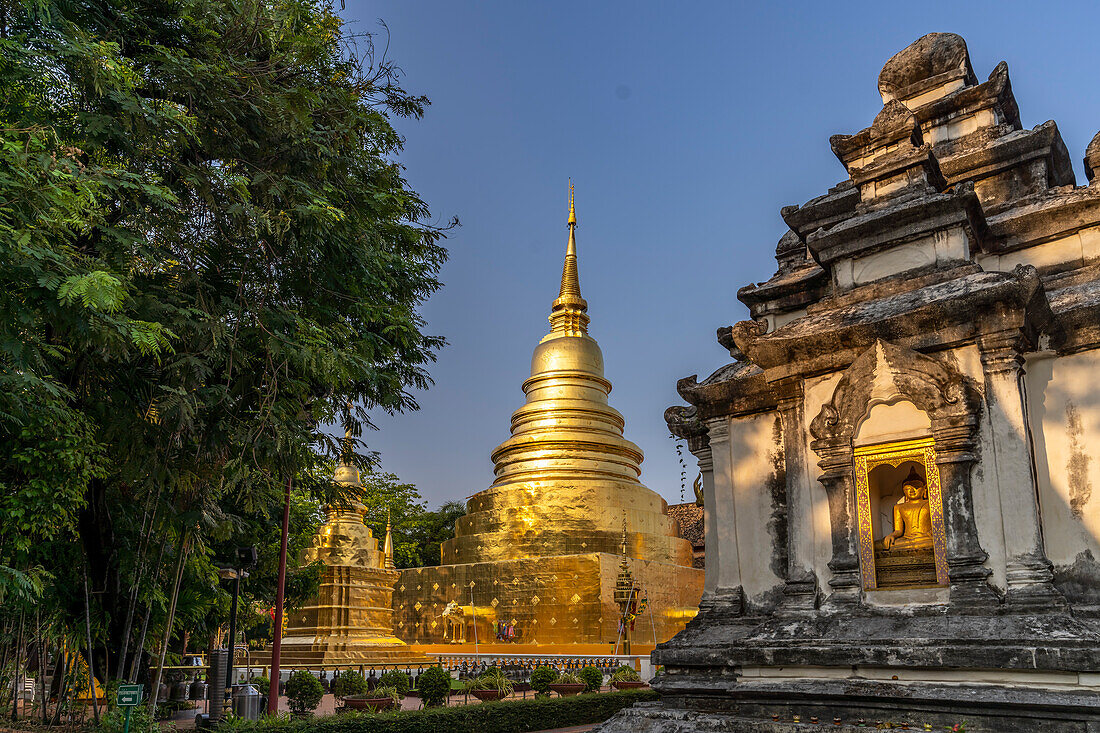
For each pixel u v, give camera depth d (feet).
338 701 80.64
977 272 42.32
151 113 43.86
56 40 41.24
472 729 66.44
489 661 124.06
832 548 42.52
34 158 35.09
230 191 50.57
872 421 42.55
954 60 58.23
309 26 60.44
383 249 62.13
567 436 153.58
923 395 40.52
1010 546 37.22
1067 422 39.42
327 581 132.87
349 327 58.95
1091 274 44.70
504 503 147.43
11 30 42.55
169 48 51.21
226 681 62.64
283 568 62.64
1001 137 53.83
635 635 132.36
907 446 41.22
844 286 47.75
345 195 57.88
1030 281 38.11
